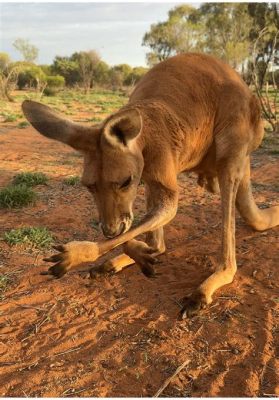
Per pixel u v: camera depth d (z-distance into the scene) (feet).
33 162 7.81
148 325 2.89
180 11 39.01
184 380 2.43
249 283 3.40
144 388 2.39
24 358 2.67
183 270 3.62
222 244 3.27
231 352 2.63
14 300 3.28
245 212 3.95
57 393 2.36
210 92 3.12
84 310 3.12
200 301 3.02
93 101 26.08
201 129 3.11
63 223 4.69
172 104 2.96
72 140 2.53
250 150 3.56
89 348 2.72
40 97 27.66
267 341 2.71
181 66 3.11
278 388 2.35
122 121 2.39
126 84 50.44
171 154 2.88
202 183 3.76
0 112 17.70
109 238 2.58
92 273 3.50
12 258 3.91
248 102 3.27
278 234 4.27
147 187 3.09
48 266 3.75
